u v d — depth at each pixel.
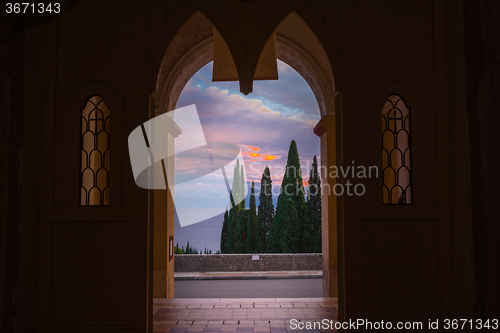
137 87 3.75
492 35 3.47
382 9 3.84
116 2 3.82
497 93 3.44
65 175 3.70
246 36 3.86
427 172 3.72
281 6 3.84
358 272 3.62
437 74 3.78
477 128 3.44
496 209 3.39
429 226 3.68
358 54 3.81
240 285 9.37
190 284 9.61
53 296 3.60
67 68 3.78
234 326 4.11
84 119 3.89
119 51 3.79
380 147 3.72
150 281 3.73
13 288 3.29
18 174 3.38
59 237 3.65
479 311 3.30
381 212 3.67
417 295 3.62
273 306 5.02
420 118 3.75
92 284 3.61
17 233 3.34
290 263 11.44
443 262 3.63
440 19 3.82
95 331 3.56
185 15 3.82
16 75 3.43
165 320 4.36
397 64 3.80
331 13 3.83
